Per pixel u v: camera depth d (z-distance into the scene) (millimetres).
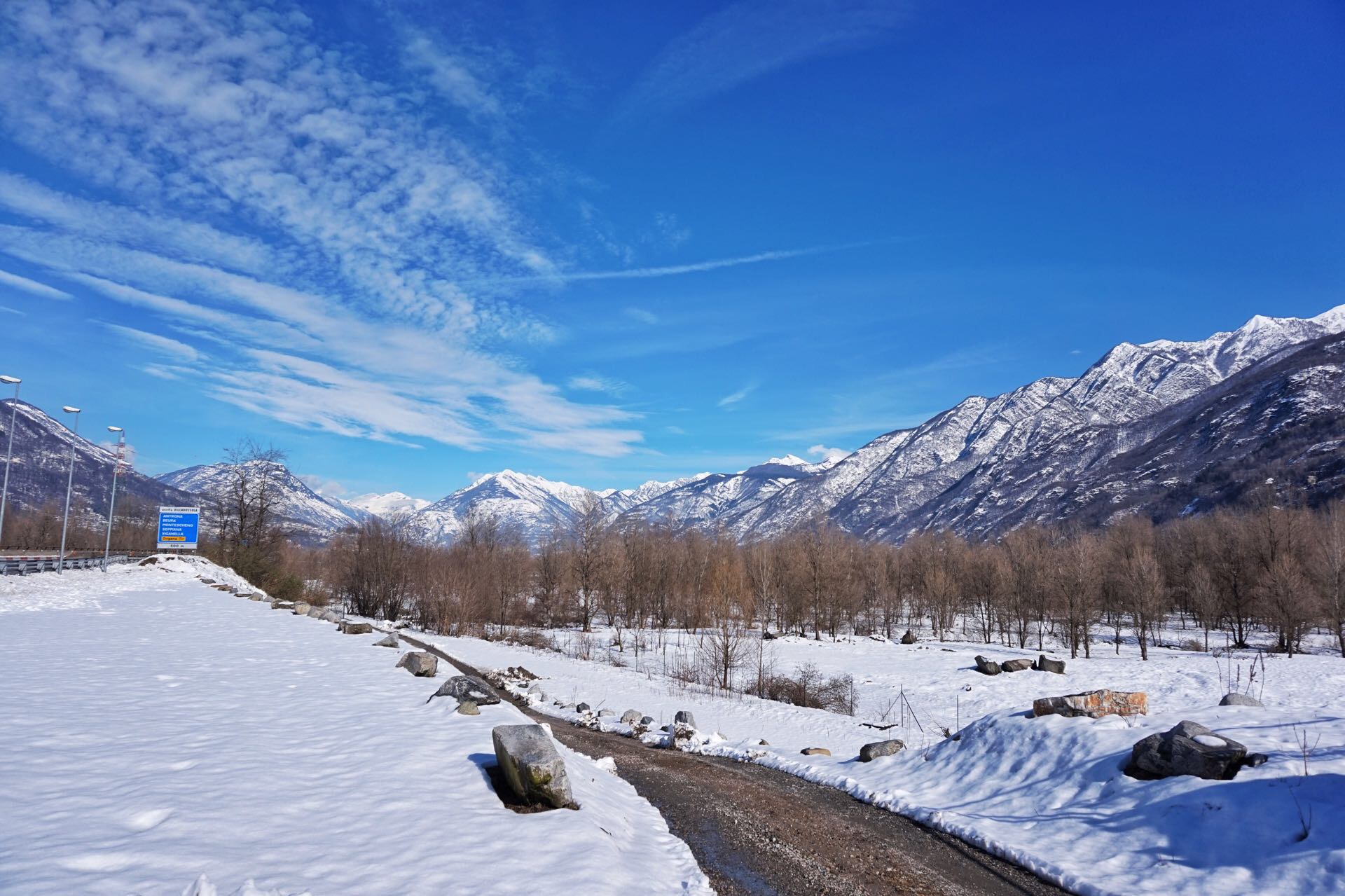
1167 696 39500
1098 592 71188
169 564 66188
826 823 13469
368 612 73188
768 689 38219
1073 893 10188
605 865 9125
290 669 21391
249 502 73312
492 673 32156
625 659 53750
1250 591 71062
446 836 9297
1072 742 14289
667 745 20844
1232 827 10117
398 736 13898
